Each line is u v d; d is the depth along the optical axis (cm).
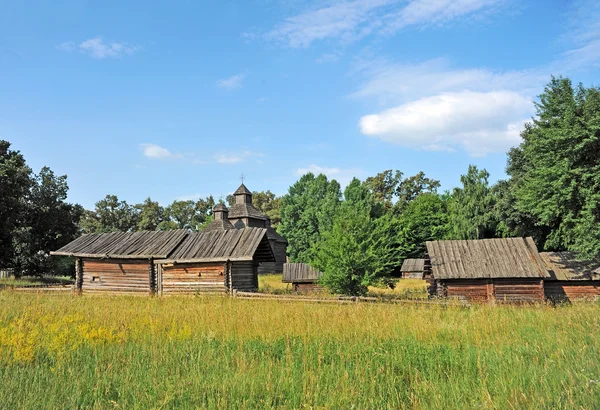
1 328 1085
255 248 2608
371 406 666
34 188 4609
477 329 1244
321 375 780
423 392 736
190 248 2784
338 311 1570
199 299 2245
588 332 1202
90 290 2869
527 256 2581
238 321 1299
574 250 2867
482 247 2719
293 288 3928
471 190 5778
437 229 7144
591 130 2470
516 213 3719
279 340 1078
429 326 1288
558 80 2773
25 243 4144
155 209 10231
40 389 696
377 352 966
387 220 3000
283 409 645
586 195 2484
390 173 9031
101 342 1045
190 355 920
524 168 3922
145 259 2777
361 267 2620
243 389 710
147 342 1060
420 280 5434
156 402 648
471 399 680
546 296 2673
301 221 7981
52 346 952
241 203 6531
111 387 741
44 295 2525
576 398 660
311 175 8912
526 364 881
